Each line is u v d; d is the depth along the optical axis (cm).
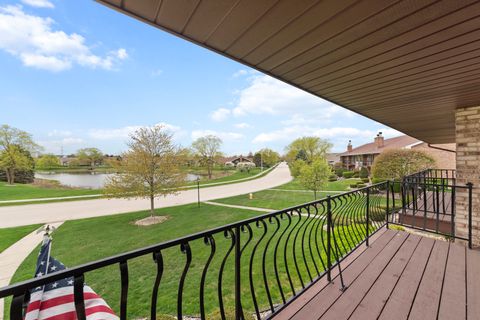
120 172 934
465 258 239
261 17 124
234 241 129
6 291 59
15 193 1644
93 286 401
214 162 3147
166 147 958
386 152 1198
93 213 1029
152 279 420
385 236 305
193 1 111
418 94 264
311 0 110
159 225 819
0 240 663
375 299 172
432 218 428
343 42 151
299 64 185
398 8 116
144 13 121
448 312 157
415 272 212
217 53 167
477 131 314
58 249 599
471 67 189
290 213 174
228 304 331
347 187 1738
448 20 126
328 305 166
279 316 155
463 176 330
